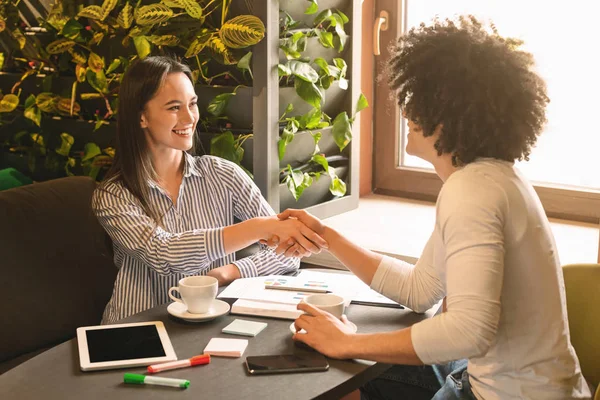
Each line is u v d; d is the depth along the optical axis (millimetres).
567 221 2717
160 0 2453
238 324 1564
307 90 2424
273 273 2004
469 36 1366
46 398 1250
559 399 1330
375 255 1707
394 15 2893
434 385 1812
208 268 2053
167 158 2021
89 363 1371
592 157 2666
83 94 2688
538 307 1333
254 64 2314
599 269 1607
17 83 2824
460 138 1359
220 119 2457
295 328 1503
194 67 2463
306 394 1262
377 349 1357
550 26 2645
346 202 2832
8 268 1938
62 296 2021
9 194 2041
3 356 1899
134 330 1533
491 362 1354
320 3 2520
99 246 2158
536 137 1401
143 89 1921
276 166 2404
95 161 2691
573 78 2639
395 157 3059
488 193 1299
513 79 1338
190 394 1263
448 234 1310
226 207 2121
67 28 2600
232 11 2342
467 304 1259
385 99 3016
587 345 1596
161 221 1947
